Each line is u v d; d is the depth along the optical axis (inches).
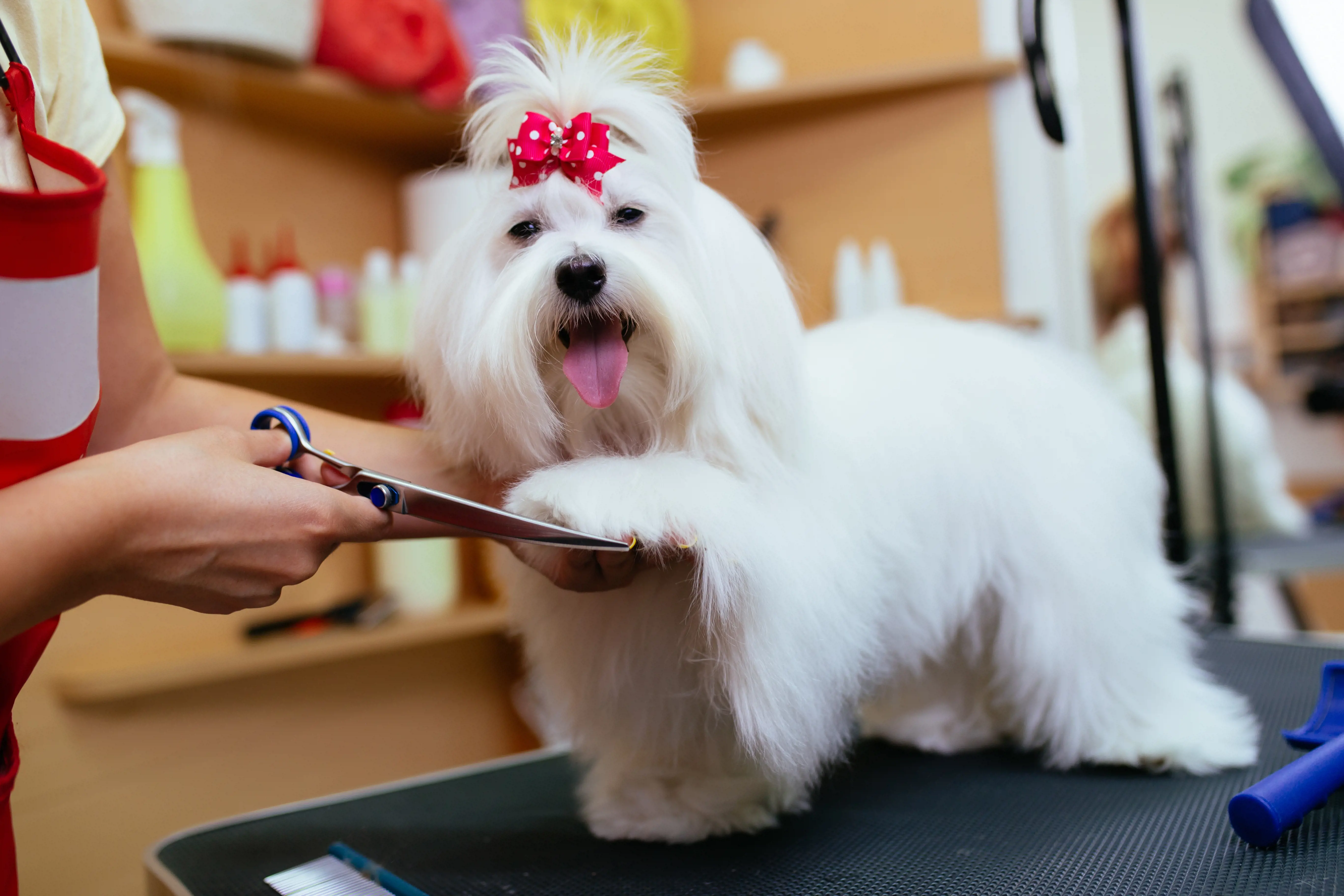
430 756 82.7
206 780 69.5
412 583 77.4
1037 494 36.6
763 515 28.4
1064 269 86.4
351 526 25.4
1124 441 39.5
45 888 62.2
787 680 27.9
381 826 36.8
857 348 36.9
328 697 76.3
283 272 70.1
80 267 20.7
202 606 23.9
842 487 31.3
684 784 33.9
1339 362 118.1
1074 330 87.3
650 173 30.5
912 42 87.1
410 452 33.8
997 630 39.2
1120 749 36.9
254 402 34.5
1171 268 113.3
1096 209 127.0
